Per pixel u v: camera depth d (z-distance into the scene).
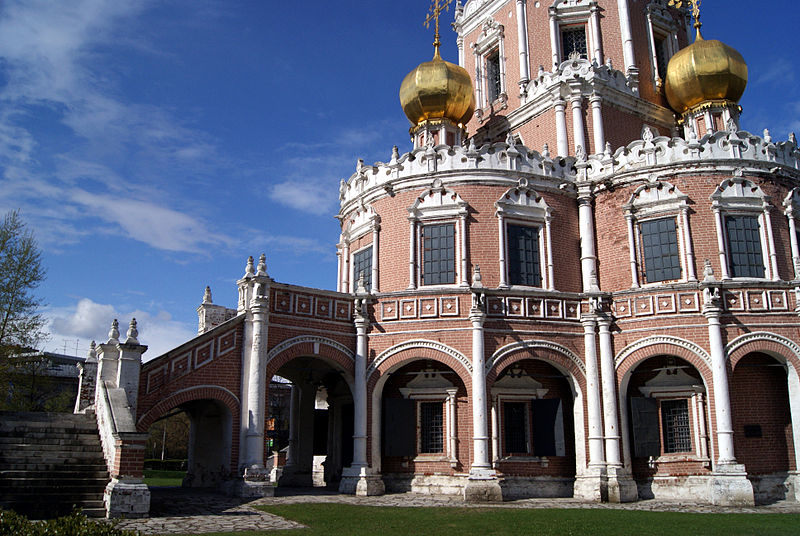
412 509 22.48
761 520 20.47
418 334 28.34
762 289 27.77
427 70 37.50
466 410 28.89
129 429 20.81
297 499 24.66
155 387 24.19
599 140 35.44
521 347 28.14
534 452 28.97
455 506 23.78
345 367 28.44
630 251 30.55
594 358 28.55
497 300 28.45
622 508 23.75
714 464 26.53
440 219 31.14
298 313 27.58
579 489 27.69
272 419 69.19
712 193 29.86
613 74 37.03
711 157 30.12
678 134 38.75
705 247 29.52
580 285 31.56
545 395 29.50
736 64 36.31
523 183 31.36
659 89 39.59
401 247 31.41
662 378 29.38
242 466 25.20
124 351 23.48
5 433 22.30
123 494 19.84
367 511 21.75
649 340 28.00
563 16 39.81
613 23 39.66
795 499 27.17
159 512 20.80
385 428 28.81
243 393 25.78
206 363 25.44
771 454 27.72
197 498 24.11
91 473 20.94
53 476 20.56
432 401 29.53
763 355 28.62
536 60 40.03
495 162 31.36
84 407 30.22
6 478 19.91
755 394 28.27
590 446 27.75
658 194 30.48
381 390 28.84
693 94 36.84
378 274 31.91
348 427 33.25
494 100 42.03
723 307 27.58
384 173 32.84
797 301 27.70
